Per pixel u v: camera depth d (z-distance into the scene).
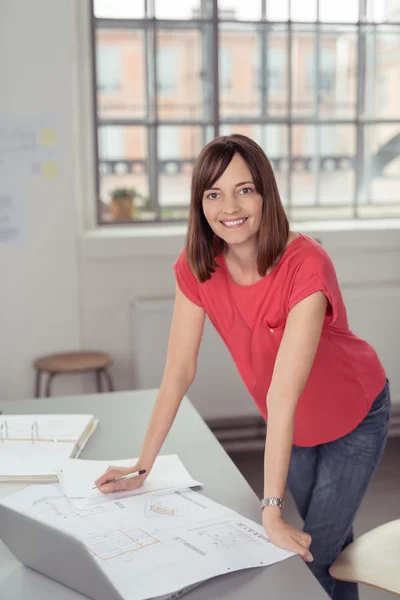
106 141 4.23
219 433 4.29
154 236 4.05
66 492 1.53
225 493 1.55
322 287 1.54
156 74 4.23
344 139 4.47
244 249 1.63
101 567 1.10
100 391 3.95
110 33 4.13
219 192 1.54
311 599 1.15
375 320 4.24
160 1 4.16
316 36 4.34
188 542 1.31
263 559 1.26
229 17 4.24
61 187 3.94
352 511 1.90
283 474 1.45
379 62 4.44
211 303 1.73
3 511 1.22
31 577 1.25
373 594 2.66
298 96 4.38
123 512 1.44
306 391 1.81
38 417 2.02
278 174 4.43
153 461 1.64
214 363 4.07
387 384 1.95
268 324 1.68
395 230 4.26
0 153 3.84
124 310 4.12
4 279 3.95
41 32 3.80
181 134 4.31
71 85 3.88
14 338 4.01
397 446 4.23
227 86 4.30
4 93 3.80
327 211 4.52
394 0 4.39
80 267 4.04
